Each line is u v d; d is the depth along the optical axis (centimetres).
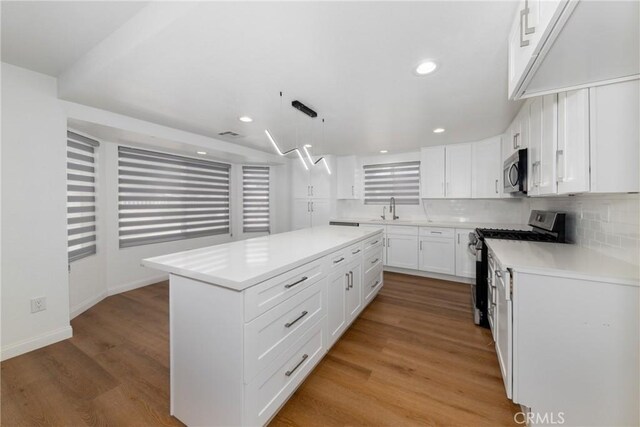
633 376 123
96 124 251
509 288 147
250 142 395
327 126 312
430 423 142
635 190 125
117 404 156
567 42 91
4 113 195
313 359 174
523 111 229
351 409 152
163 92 214
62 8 143
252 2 118
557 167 160
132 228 353
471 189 384
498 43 149
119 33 160
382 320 264
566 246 204
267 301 132
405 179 476
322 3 119
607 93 129
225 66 174
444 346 216
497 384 171
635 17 76
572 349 133
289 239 233
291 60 167
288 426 141
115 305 299
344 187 507
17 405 154
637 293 122
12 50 182
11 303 199
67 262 229
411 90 211
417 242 413
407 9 123
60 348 212
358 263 252
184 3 123
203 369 132
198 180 441
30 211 207
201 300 131
